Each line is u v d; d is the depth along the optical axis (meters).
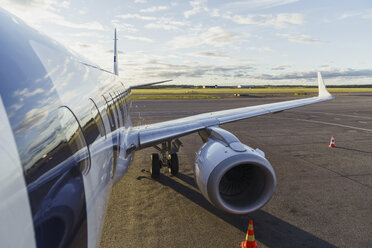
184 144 13.22
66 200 2.04
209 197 4.88
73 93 2.89
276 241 5.05
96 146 3.18
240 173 5.43
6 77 1.86
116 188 7.57
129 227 5.54
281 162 10.06
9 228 1.42
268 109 9.14
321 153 11.35
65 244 1.92
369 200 6.75
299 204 6.55
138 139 6.55
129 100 10.20
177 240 5.07
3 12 2.55
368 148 12.17
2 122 1.63
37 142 1.90
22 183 1.62
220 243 4.98
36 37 2.76
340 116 24.22
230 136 5.55
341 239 5.09
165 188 7.58
